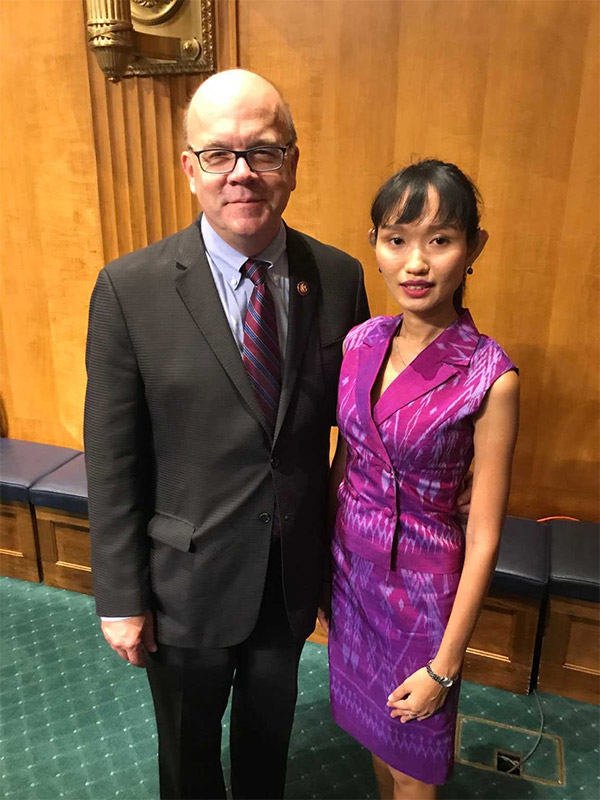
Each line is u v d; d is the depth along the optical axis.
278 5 2.23
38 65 2.58
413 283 1.22
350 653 1.54
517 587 2.17
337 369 1.50
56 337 2.99
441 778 1.47
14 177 2.79
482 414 1.25
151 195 2.59
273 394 1.40
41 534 2.82
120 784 1.99
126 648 1.46
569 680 2.28
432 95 2.16
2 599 2.82
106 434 1.41
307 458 1.47
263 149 1.26
